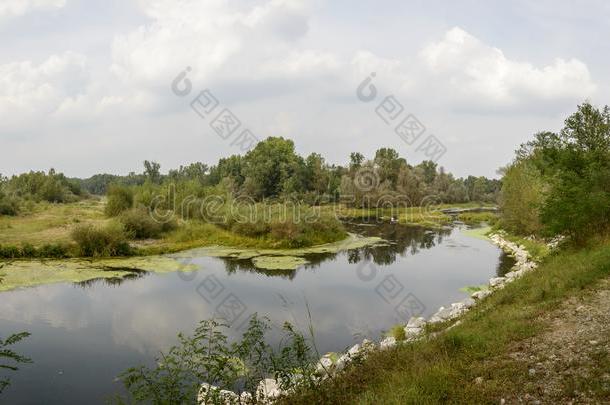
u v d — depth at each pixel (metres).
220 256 32.25
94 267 26.81
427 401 6.31
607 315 8.95
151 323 16.83
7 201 47.41
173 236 38.41
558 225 17.48
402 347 9.75
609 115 23.55
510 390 6.48
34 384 11.92
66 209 53.94
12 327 16.30
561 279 12.38
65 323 16.80
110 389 11.56
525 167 38.88
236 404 7.96
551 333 8.54
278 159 78.75
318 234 41.03
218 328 16.12
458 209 88.56
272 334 15.37
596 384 6.14
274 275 26.09
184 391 8.60
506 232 43.09
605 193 17.12
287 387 8.17
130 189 49.75
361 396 7.20
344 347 14.34
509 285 14.51
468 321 11.31
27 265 26.45
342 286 23.22
